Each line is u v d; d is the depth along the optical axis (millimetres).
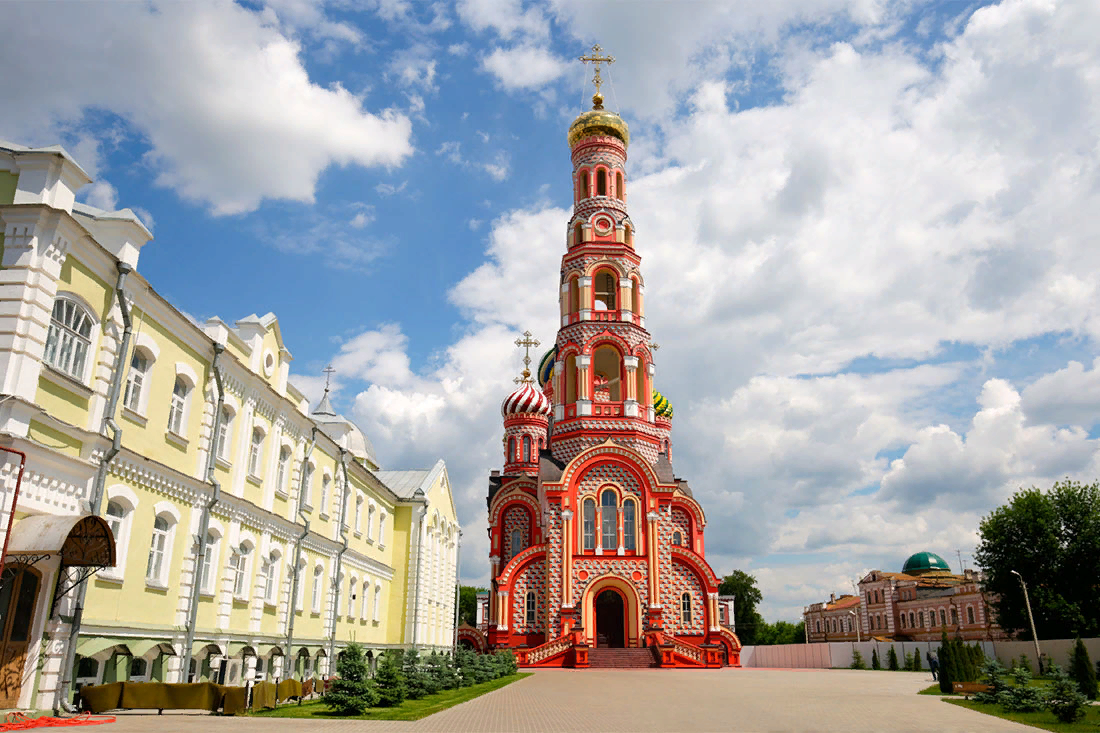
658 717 19750
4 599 15703
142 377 20391
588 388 53531
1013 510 63000
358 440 43562
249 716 17625
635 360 54156
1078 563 59781
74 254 17328
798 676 43531
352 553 36938
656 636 47562
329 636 33906
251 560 26766
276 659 28562
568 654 46656
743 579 114188
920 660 64688
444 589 52219
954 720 20062
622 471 51062
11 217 16266
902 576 118125
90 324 18141
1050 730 18219
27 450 15711
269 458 27812
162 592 21078
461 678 29188
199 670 23141
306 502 31469
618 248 56438
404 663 25469
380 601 42438
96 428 18047
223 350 23797
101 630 18406
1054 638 58906
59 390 17000
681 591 51094
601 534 49938
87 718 15867
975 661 32562
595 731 16750
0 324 15703
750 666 77125
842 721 19469
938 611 103062
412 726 16641
